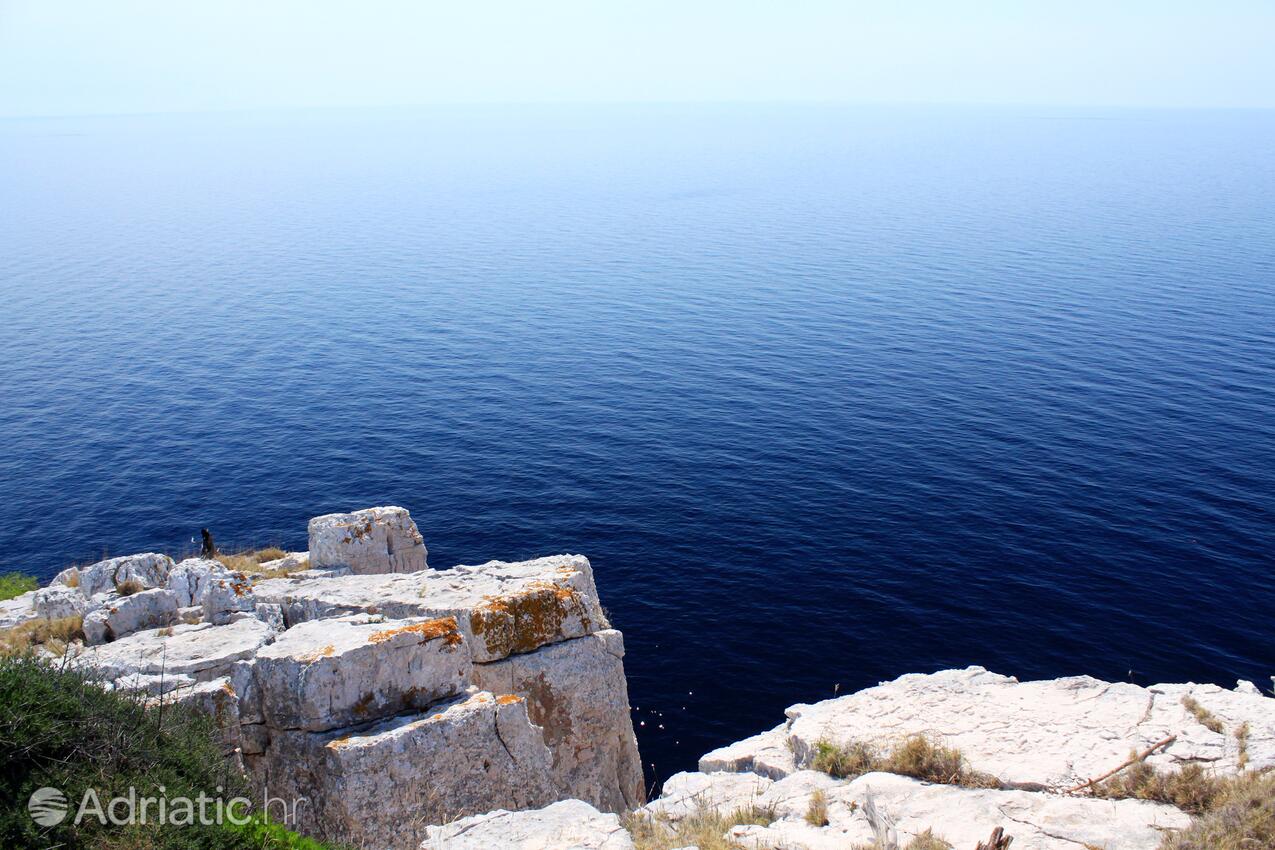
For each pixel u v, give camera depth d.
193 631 16.62
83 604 21.78
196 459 83.06
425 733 12.92
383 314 153.00
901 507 67.19
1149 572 56.06
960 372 106.81
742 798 15.19
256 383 109.50
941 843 11.95
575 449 83.06
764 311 148.12
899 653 47.34
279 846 11.09
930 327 132.38
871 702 18.19
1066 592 53.62
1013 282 166.62
